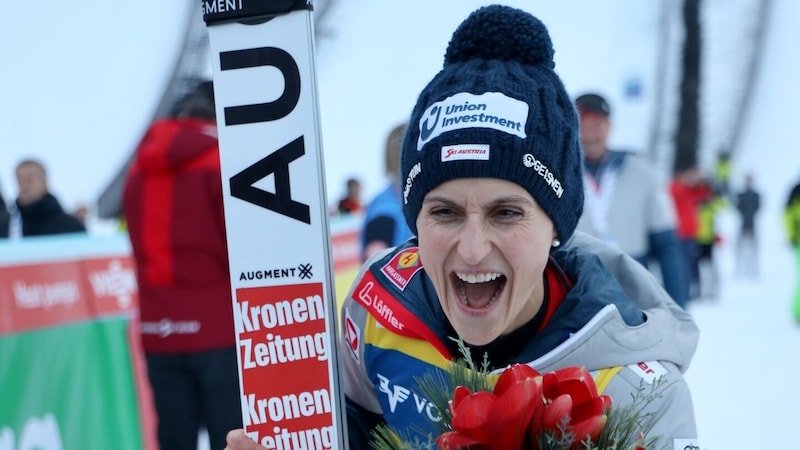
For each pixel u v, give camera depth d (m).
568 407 1.08
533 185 1.24
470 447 1.10
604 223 3.79
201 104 3.48
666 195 3.85
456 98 1.26
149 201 3.43
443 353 1.42
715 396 5.68
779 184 21.59
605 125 3.81
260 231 1.33
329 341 1.32
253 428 1.34
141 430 4.13
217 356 3.43
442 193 1.25
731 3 25.02
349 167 19.70
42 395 3.55
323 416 1.32
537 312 1.38
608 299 1.34
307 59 1.31
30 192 5.14
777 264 15.20
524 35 1.31
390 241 3.73
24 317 3.50
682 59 22.75
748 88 23.52
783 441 4.62
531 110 1.25
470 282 1.28
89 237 4.01
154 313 3.46
